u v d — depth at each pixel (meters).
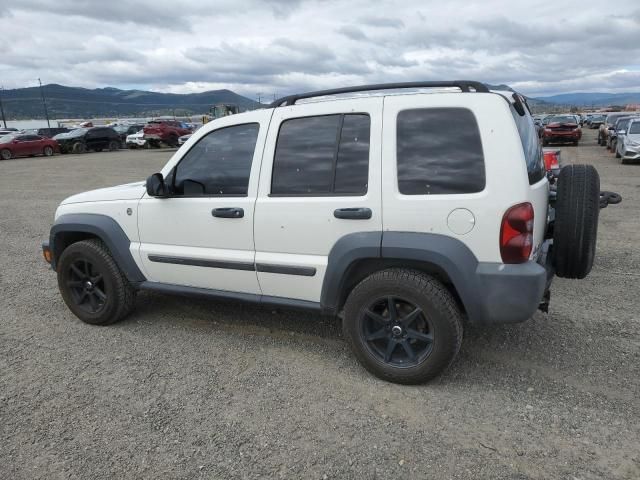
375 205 2.99
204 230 3.61
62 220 4.18
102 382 3.28
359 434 2.68
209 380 3.27
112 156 27.08
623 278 5.00
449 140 2.86
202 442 2.65
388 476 2.37
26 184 15.09
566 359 3.42
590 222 3.16
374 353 3.20
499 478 2.33
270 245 3.38
